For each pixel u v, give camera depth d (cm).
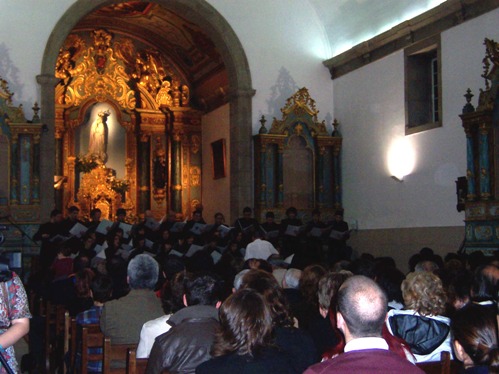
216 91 2497
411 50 1814
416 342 528
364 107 2012
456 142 1648
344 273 584
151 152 2658
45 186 1859
